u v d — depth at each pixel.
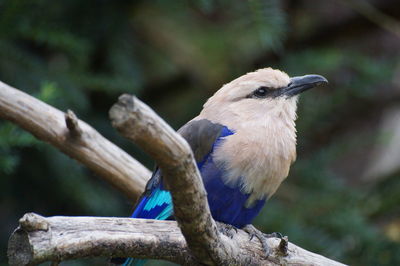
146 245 6.42
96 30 11.80
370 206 12.21
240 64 14.05
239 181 8.56
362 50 15.94
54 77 11.11
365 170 16.08
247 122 9.03
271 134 8.94
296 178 12.52
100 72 12.23
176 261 6.65
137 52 13.33
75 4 11.63
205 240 6.20
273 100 9.29
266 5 10.66
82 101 11.22
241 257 7.29
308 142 13.28
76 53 11.05
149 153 5.39
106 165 9.09
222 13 14.96
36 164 11.02
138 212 8.84
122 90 11.80
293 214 11.82
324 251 11.18
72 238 6.05
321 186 12.35
